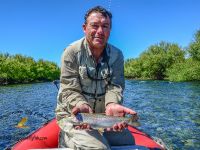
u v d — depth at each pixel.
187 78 13.16
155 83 11.42
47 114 3.55
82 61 1.08
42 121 2.99
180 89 7.60
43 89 8.68
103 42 1.06
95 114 0.95
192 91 6.83
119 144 1.08
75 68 1.08
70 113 1.04
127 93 6.52
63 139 1.10
